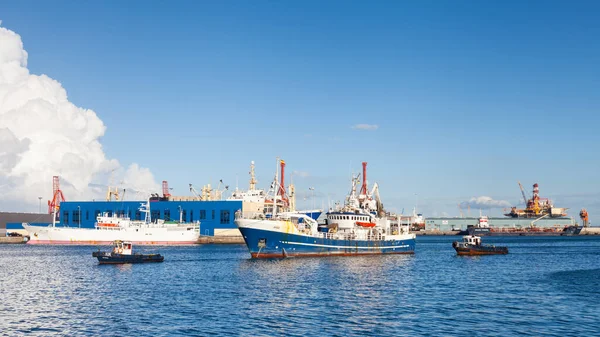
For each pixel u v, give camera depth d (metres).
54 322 57.72
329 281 89.12
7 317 60.50
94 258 142.12
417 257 148.25
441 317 59.66
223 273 100.88
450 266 121.88
